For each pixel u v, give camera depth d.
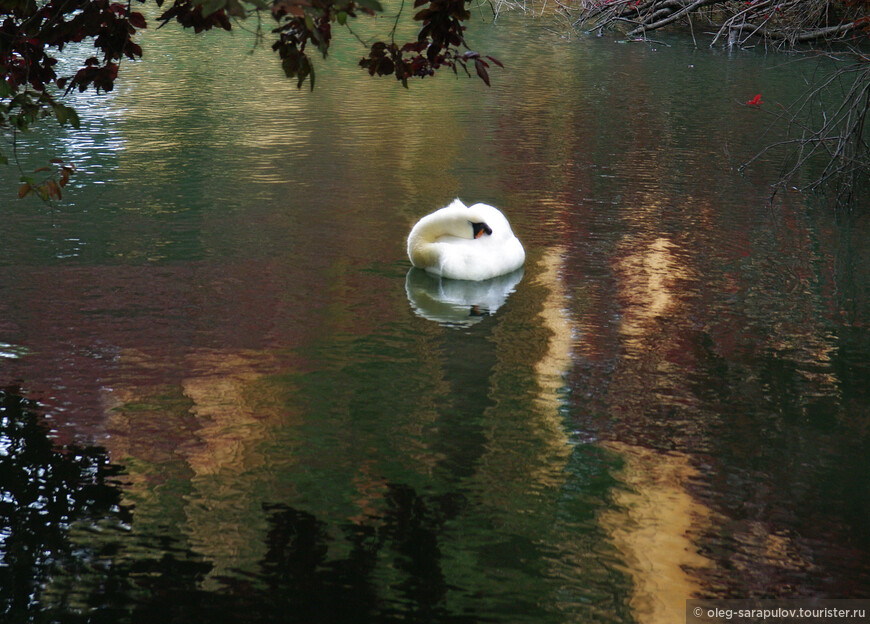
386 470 6.62
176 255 10.71
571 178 14.47
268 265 10.51
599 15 32.03
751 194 13.78
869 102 14.12
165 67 23.12
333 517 6.06
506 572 5.57
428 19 5.52
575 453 6.88
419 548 5.79
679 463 6.79
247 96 19.98
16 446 6.77
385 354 8.43
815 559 5.74
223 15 5.45
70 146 15.38
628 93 20.95
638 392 7.83
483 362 8.32
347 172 14.48
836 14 28.09
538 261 10.96
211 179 13.84
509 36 29.08
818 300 9.87
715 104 19.88
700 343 8.79
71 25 5.28
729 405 7.64
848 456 6.90
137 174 13.96
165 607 5.21
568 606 5.30
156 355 8.25
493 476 6.58
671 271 10.66
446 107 19.38
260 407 7.45
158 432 7.03
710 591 5.43
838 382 8.06
